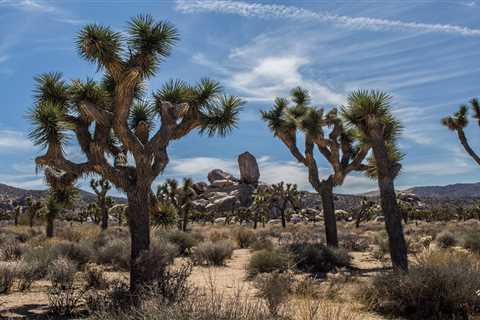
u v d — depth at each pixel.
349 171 16.59
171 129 9.27
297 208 75.50
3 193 112.31
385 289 7.80
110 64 8.61
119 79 8.74
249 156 99.31
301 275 12.59
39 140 8.73
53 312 7.80
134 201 8.99
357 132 14.76
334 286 9.35
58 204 12.82
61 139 8.82
